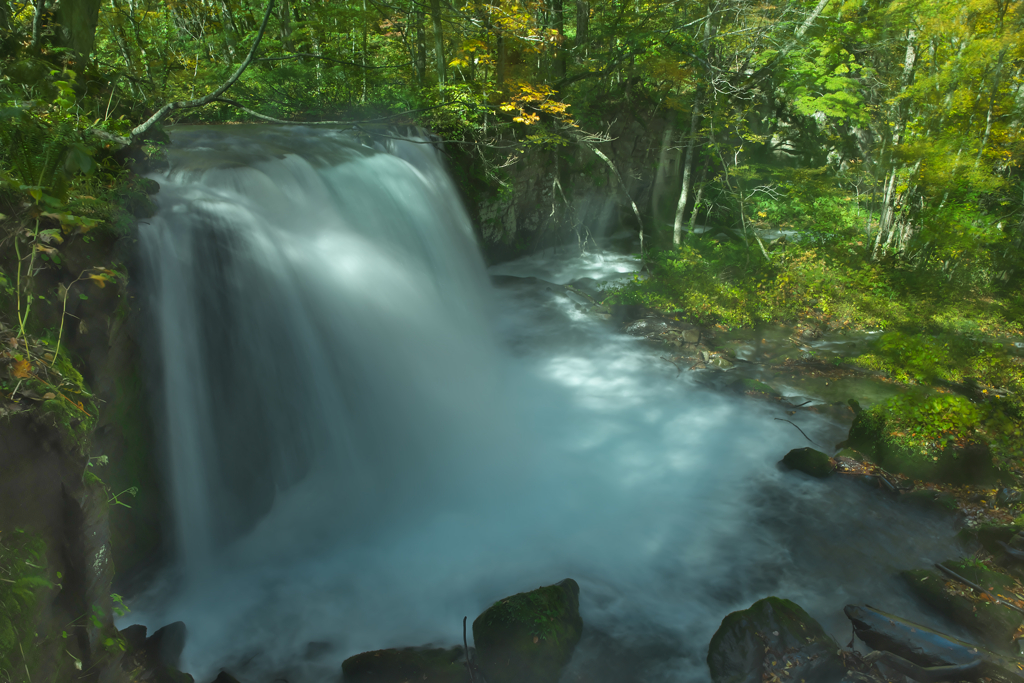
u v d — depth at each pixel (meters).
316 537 6.99
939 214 16.59
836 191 19.22
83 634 3.41
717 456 8.88
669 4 16.61
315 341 7.81
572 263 17.97
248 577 6.39
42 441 3.16
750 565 6.71
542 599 5.59
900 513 7.46
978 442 8.05
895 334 12.77
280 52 15.58
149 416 5.73
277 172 9.41
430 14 14.73
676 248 17.45
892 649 5.32
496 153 15.67
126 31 13.37
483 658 5.09
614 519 7.55
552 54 18.11
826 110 19.72
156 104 11.78
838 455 8.59
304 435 7.50
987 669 4.91
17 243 4.05
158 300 5.87
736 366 11.91
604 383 11.23
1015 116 16.28
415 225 12.06
